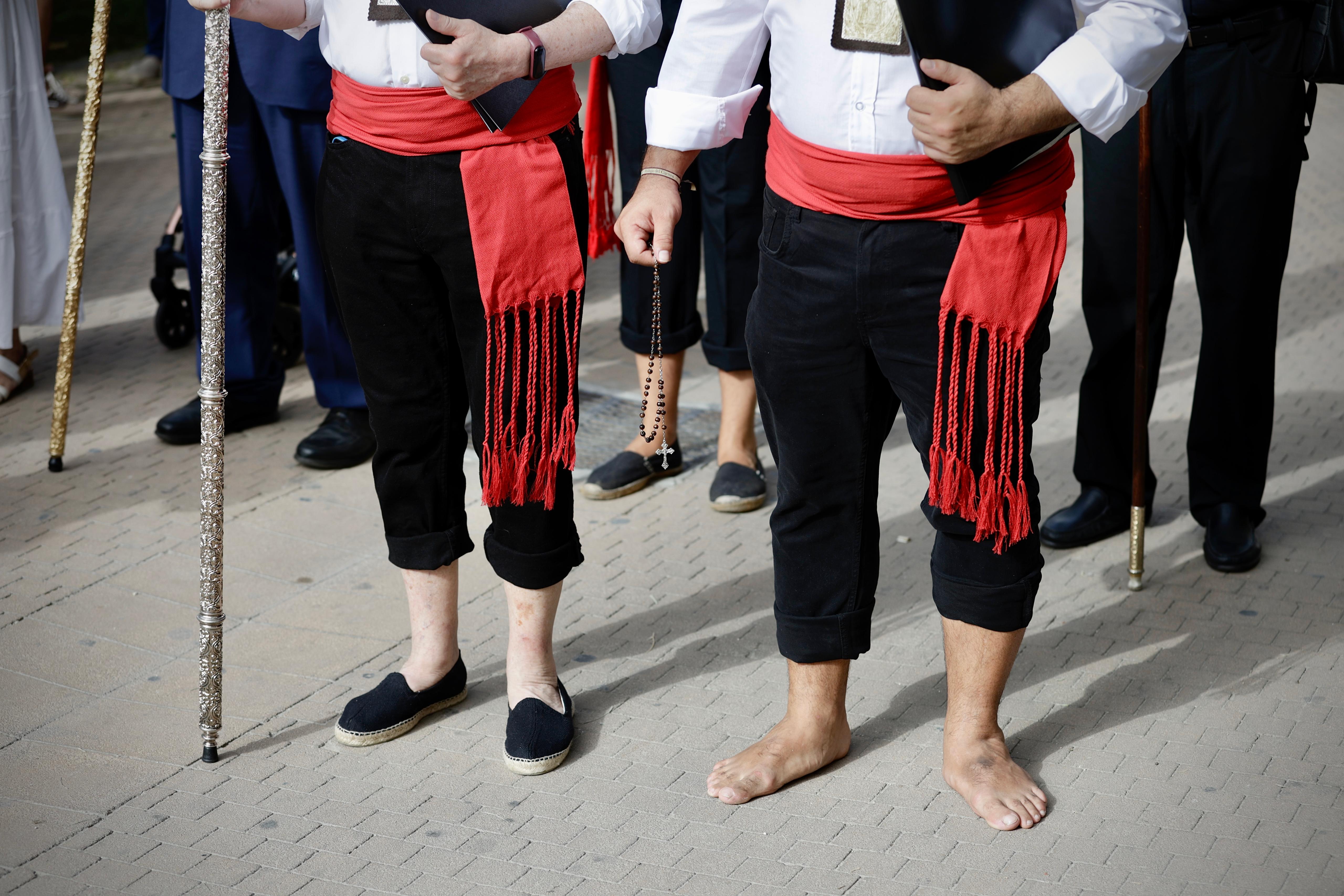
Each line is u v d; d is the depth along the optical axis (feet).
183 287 18.29
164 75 13.19
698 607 10.87
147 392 15.17
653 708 9.46
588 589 11.18
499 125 7.66
